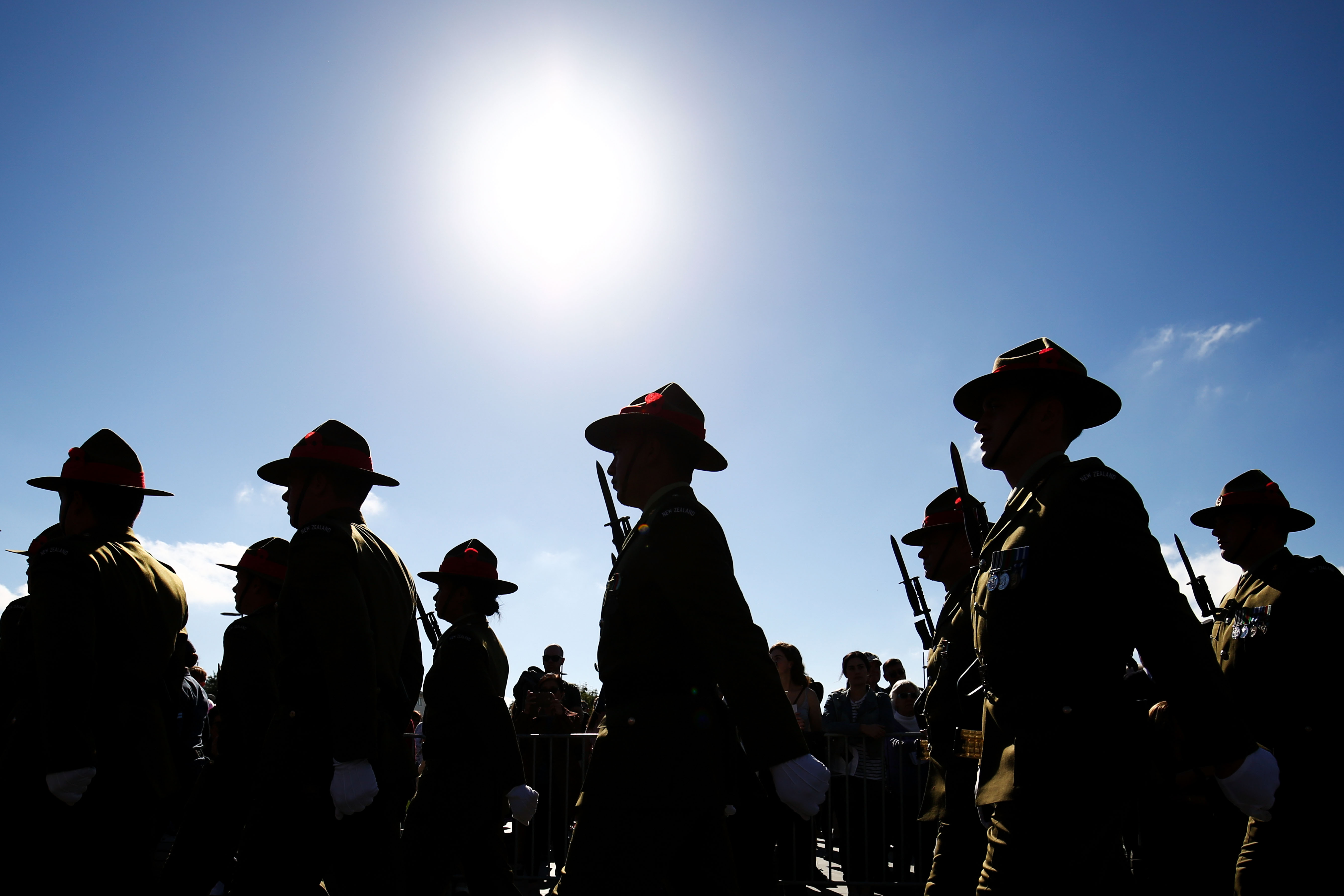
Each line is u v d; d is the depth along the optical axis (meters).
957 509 5.10
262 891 3.37
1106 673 2.57
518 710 9.33
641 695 2.87
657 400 3.35
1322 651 4.63
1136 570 2.49
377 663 3.66
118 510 4.30
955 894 3.96
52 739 3.54
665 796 2.76
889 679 9.36
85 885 3.71
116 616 3.87
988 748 2.78
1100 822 2.50
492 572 5.66
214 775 5.50
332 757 3.42
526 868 7.65
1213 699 2.36
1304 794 4.45
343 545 3.56
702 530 2.92
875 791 7.70
